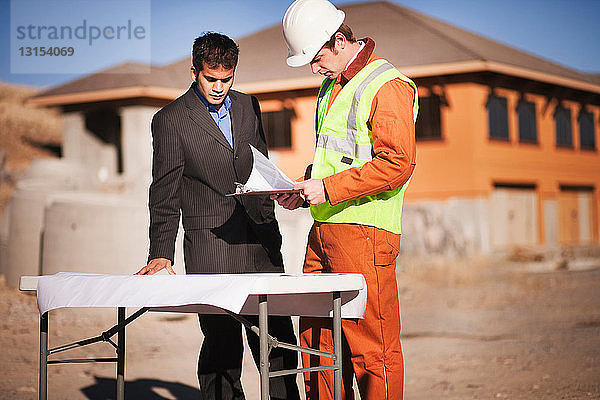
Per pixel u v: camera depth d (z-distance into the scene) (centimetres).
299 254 991
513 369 616
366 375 338
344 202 338
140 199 1027
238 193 306
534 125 2034
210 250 372
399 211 346
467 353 702
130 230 926
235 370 390
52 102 2100
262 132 393
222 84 356
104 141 2189
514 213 1972
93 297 304
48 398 514
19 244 1045
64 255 946
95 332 797
